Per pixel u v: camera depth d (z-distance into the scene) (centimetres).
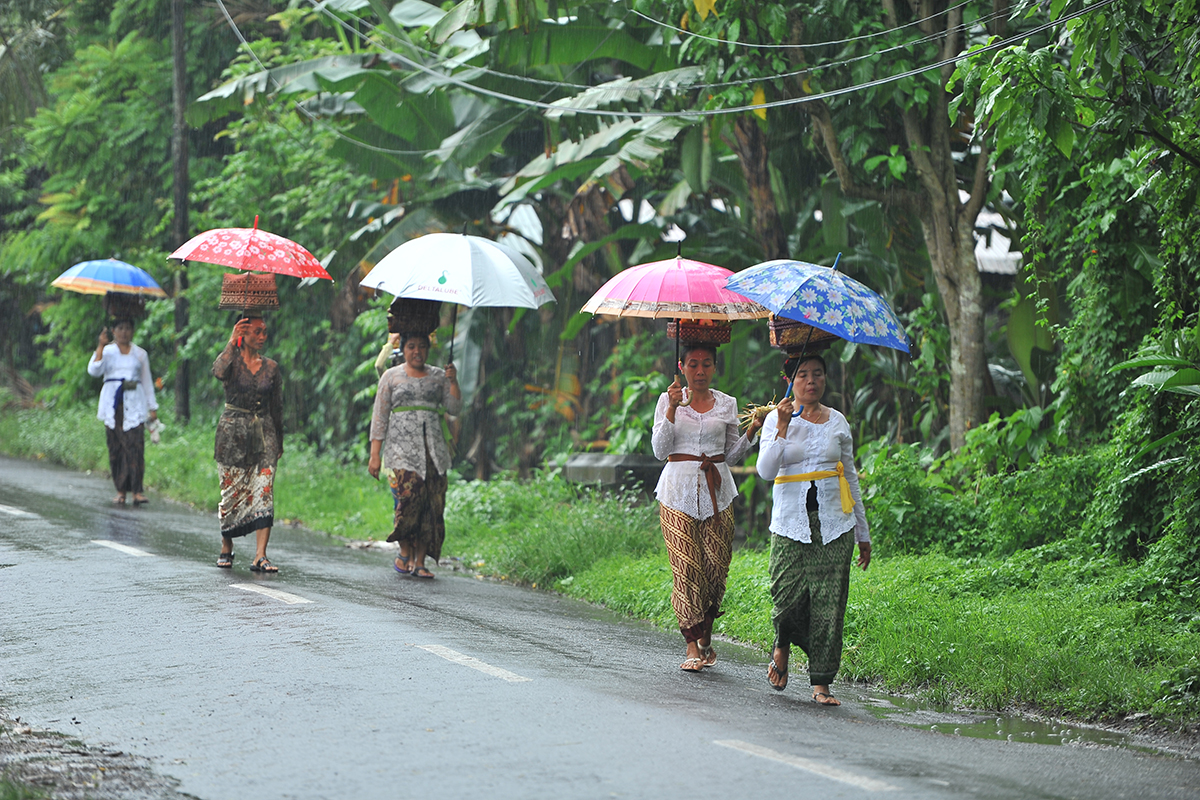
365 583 2625
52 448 5297
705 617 1942
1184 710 1658
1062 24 2548
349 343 5088
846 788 1286
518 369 4956
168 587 2438
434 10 4388
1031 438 2966
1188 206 2317
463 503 3650
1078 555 2497
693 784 1285
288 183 5375
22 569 2591
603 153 3825
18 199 7000
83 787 1266
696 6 3067
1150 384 2192
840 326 1647
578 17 3841
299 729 1479
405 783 1276
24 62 7119
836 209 3800
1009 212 3744
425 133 4372
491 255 2662
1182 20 2212
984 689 1798
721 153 4122
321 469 4509
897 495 2795
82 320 6225
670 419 1939
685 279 1931
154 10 6406
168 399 5900
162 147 6234
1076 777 1390
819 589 1745
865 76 3039
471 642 2033
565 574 2895
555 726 1512
